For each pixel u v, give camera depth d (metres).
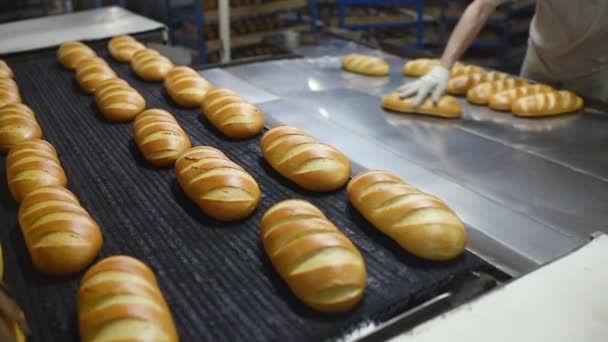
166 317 0.89
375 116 1.99
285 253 1.00
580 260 0.98
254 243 1.17
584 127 1.87
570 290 0.91
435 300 0.92
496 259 1.14
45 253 1.05
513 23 5.34
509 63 5.41
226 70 2.53
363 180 1.27
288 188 1.39
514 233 1.24
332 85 2.34
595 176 1.53
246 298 0.99
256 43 4.89
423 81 2.05
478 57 5.44
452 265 1.07
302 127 1.85
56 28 2.90
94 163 1.55
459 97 2.22
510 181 1.51
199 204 1.26
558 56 2.38
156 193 1.38
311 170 1.34
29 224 1.13
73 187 1.42
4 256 1.14
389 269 1.06
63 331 0.93
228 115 1.68
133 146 1.66
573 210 1.35
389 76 2.47
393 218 1.13
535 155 1.67
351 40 3.07
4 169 1.51
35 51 2.56
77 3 4.61
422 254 1.08
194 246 1.16
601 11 2.06
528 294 0.90
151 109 1.76
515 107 1.97
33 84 2.23
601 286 0.92
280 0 4.95
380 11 5.60
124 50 2.49
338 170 1.36
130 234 1.21
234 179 1.26
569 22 2.20
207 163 1.31
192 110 1.94
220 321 0.94
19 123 1.61
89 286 0.92
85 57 2.38
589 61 2.31
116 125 1.82
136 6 4.63
